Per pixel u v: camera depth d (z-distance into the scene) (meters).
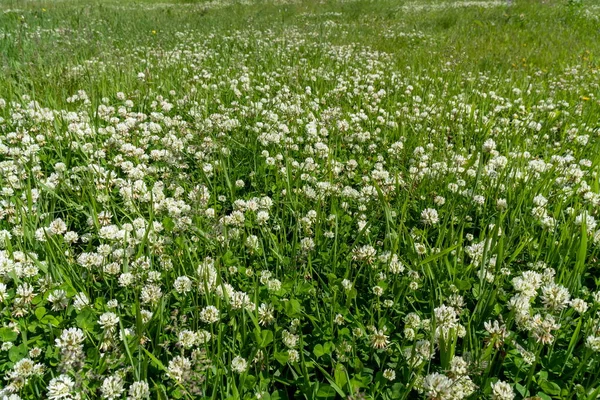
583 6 15.11
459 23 13.45
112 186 3.62
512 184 3.43
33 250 2.79
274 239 3.00
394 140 4.94
